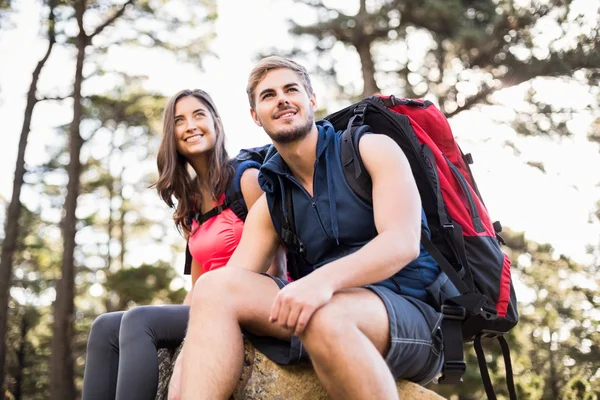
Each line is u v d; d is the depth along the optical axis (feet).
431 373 6.95
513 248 39.55
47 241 64.13
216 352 6.10
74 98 51.01
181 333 8.13
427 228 7.27
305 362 7.01
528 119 39.11
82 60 50.80
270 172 7.34
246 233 7.60
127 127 62.75
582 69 37.45
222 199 9.45
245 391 6.96
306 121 7.14
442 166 7.76
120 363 7.68
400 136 7.69
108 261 70.13
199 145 9.82
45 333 61.77
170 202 10.21
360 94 43.68
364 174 7.00
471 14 40.52
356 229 7.00
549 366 36.17
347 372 5.63
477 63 40.75
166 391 8.34
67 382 47.21
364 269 6.12
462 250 7.29
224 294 6.33
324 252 7.21
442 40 40.73
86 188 65.00
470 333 7.44
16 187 52.01
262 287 6.48
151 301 46.65
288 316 5.74
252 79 7.43
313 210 7.13
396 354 6.31
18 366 54.54
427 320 6.74
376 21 40.86
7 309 51.06
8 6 49.42
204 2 49.52
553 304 38.04
